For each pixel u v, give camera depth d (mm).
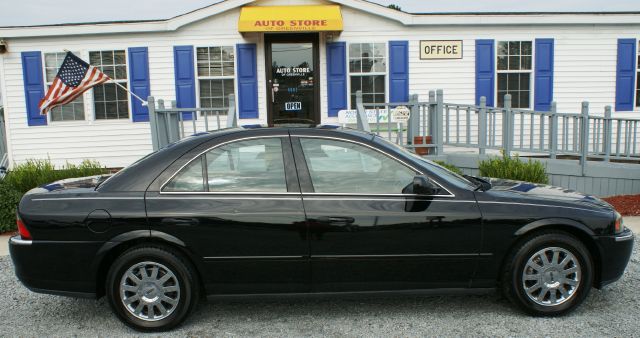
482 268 4133
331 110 11258
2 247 6555
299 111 11258
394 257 4070
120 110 11328
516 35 11281
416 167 4203
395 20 11039
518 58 11359
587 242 4242
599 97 11531
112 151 11352
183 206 3994
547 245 4125
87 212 3969
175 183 4094
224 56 11133
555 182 8961
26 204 4074
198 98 11227
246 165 4176
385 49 11172
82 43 11086
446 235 4074
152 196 4027
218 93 11258
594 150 9148
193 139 4281
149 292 4020
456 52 11234
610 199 8625
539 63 11375
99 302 4754
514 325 4074
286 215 4008
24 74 11125
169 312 4031
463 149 10938
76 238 3959
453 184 4199
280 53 11133
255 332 4035
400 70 11219
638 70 11555
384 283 4121
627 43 11445
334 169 4184
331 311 4438
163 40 11094
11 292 5012
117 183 4113
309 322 4215
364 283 4109
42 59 11086
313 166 4180
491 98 11375
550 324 4082
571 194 4523
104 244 3951
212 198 4039
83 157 11375
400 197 4105
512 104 11477
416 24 11008
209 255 3994
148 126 11289
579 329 3982
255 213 4000
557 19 11133
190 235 3965
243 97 11195
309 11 10461
